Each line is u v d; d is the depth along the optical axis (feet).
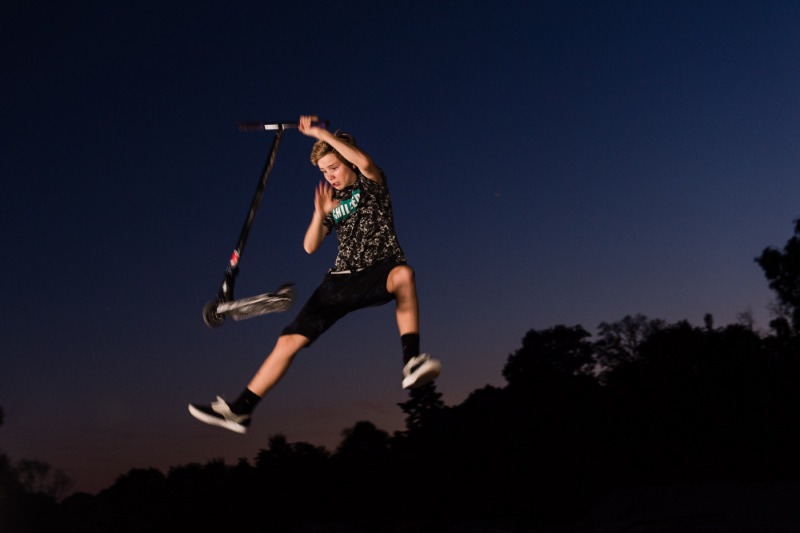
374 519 64.90
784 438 68.54
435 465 67.62
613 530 38.04
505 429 69.05
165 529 61.11
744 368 72.74
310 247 13.91
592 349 77.77
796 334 80.07
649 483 67.62
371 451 68.64
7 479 57.21
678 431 70.03
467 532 47.93
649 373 73.10
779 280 83.87
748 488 40.88
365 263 12.80
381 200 13.00
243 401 12.44
